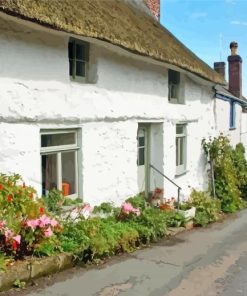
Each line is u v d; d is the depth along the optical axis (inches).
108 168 306.2
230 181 504.1
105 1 359.6
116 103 310.8
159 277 230.7
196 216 387.5
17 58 225.1
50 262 213.0
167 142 394.0
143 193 385.1
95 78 289.3
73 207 263.1
